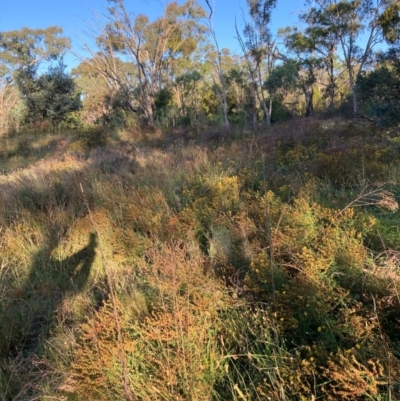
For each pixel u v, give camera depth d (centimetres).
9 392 243
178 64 3353
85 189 580
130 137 1645
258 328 255
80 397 233
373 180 508
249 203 482
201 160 696
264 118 2425
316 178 549
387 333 234
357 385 187
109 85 2667
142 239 434
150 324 253
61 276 388
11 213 520
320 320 243
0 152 1395
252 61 2353
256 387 213
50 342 283
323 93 2958
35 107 2133
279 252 316
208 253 379
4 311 315
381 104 922
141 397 220
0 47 3834
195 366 227
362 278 278
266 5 2131
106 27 2481
